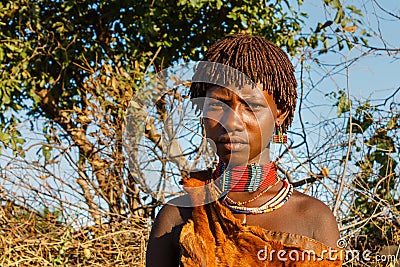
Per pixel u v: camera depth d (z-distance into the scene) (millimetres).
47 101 6062
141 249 4316
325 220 1554
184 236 1533
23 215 4848
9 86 5723
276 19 5977
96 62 5660
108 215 4738
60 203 4785
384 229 4309
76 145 5172
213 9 6035
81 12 6031
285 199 1573
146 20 5738
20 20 5828
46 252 4559
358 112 4754
